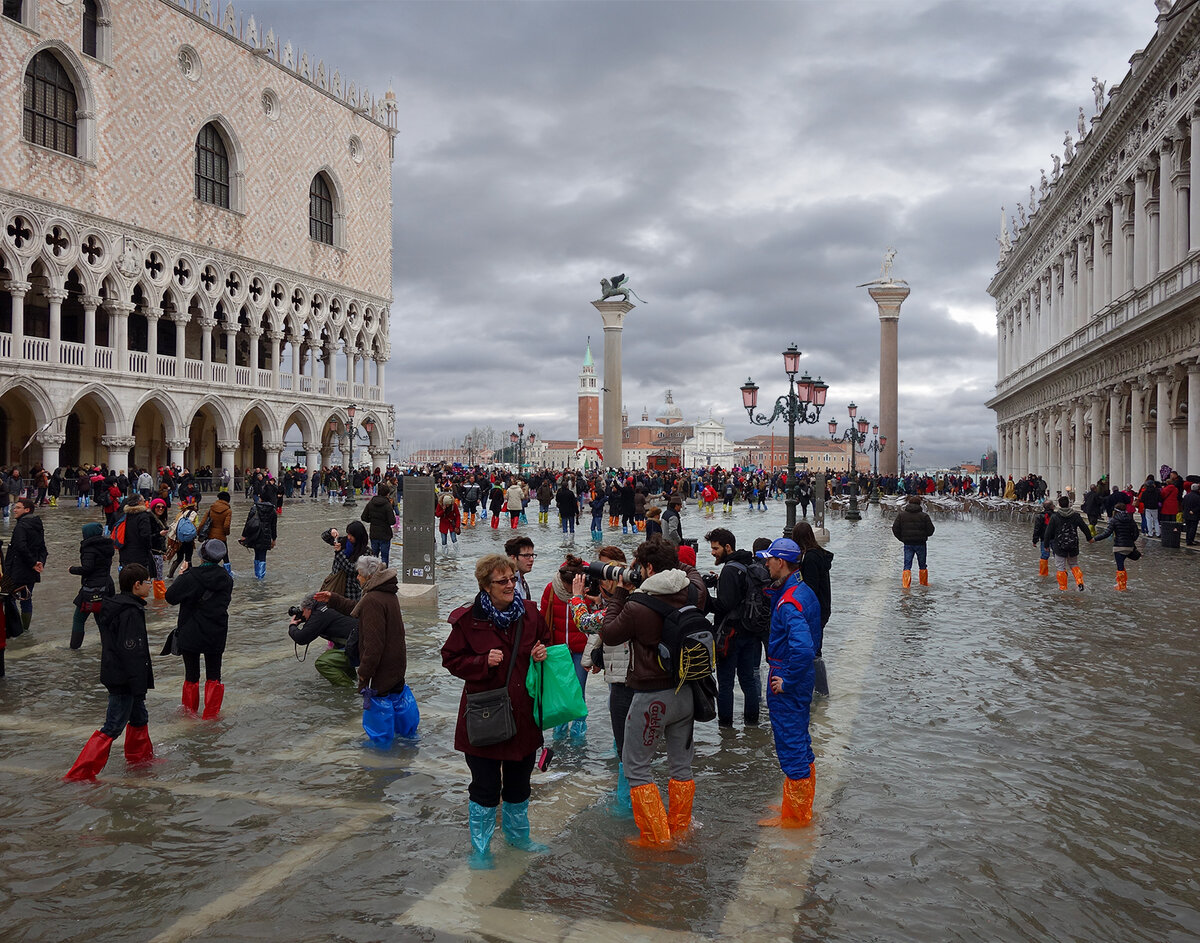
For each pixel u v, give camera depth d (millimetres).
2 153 46469
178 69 57656
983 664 13117
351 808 7848
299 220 69438
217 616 10547
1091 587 20938
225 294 62094
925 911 5988
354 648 11352
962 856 6836
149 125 55531
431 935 5676
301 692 11648
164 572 21766
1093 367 52531
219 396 61469
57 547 26891
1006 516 53938
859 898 6168
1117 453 48094
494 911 5984
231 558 25688
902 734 9875
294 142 68688
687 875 6527
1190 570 24031
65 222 49938
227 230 62062
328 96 72625
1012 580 22406
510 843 7035
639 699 7168
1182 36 35969
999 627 15992
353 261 76312
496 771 6789
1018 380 79125
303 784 8445
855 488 48000
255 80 64500
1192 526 29812
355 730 10109
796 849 6965
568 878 6480
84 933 5746
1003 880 6445
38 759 9094
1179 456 38875
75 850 6988
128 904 6129
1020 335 83750
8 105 46688
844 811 7730
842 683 12055
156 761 9062
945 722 10312
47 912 6020
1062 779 8492
